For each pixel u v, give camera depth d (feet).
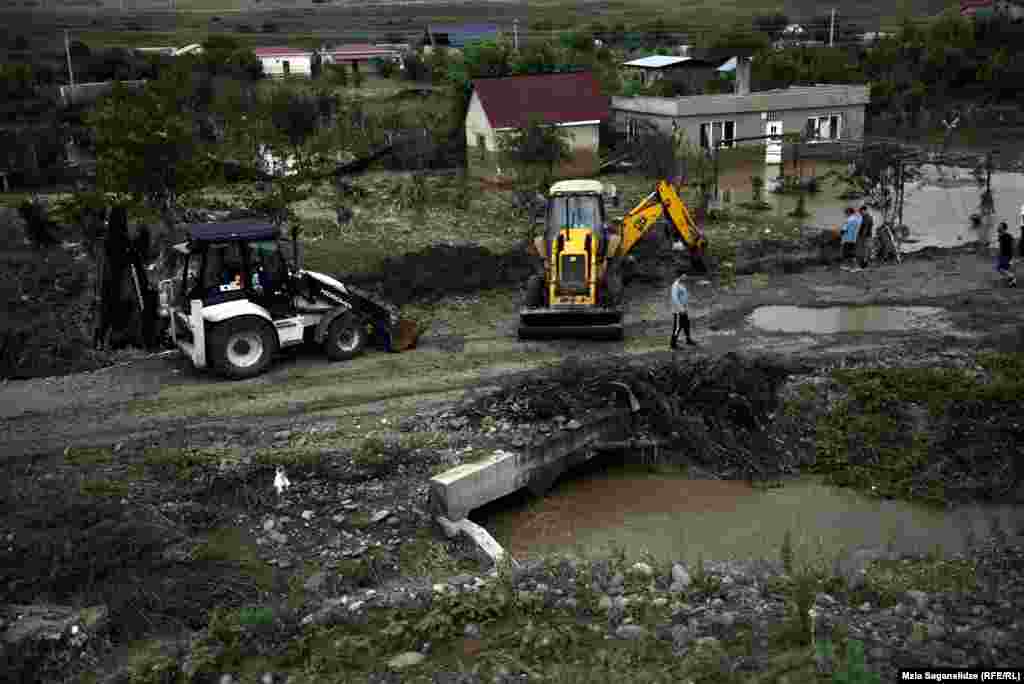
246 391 48.24
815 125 130.00
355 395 47.11
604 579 29.71
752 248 74.38
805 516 37.09
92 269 72.64
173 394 48.14
